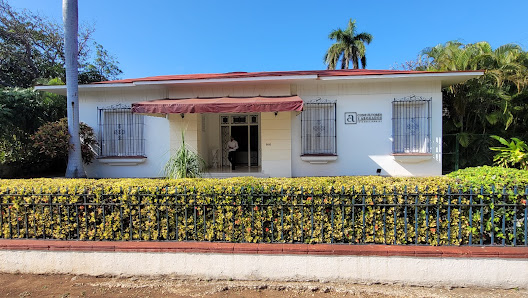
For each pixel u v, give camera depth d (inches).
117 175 407.5
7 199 156.3
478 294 128.3
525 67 402.6
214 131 483.2
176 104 297.7
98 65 905.5
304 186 146.6
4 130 383.6
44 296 130.3
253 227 147.1
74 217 155.0
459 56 408.8
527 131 429.4
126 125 406.6
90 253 146.5
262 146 378.6
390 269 135.3
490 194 136.6
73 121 338.6
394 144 368.2
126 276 144.9
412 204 140.7
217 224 148.9
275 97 350.6
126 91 402.0
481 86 396.5
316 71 452.1
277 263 139.7
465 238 141.1
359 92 372.5
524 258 130.8
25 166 430.6
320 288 134.0
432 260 133.7
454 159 428.1
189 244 144.8
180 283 140.4
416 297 126.8
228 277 141.6
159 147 402.0
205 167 430.9
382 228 143.4
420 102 366.0
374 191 141.7
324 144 379.2
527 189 133.8
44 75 766.5
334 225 145.6
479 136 414.6
